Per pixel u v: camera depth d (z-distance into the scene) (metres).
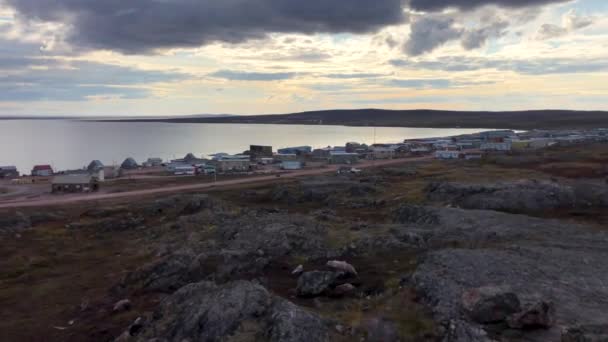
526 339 16.03
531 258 26.34
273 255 34.12
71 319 28.41
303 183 82.56
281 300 20.48
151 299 29.78
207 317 20.12
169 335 20.36
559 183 55.00
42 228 61.44
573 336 15.41
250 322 19.20
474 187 54.97
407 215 46.56
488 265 24.80
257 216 51.28
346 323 19.20
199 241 42.97
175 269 33.34
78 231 58.78
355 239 35.81
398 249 32.53
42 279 38.41
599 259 26.23
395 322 19.08
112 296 31.97
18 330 26.89
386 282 25.05
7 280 38.38
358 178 90.12
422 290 22.12
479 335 16.17
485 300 17.89
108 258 44.91
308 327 17.89
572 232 33.56
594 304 19.58
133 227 60.16
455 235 34.31
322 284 24.50
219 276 30.28
